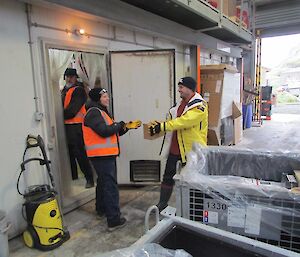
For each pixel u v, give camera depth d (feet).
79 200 9.67
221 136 15.40
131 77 10.78
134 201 9.96
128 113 11.00
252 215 3.33
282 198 3.15
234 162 4.84
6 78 7.16
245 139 20.25
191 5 10.41
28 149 7.84
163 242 2.44
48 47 8.18
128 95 10.89
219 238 2.36
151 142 11.03
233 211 3.42
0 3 6.88
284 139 19.95
